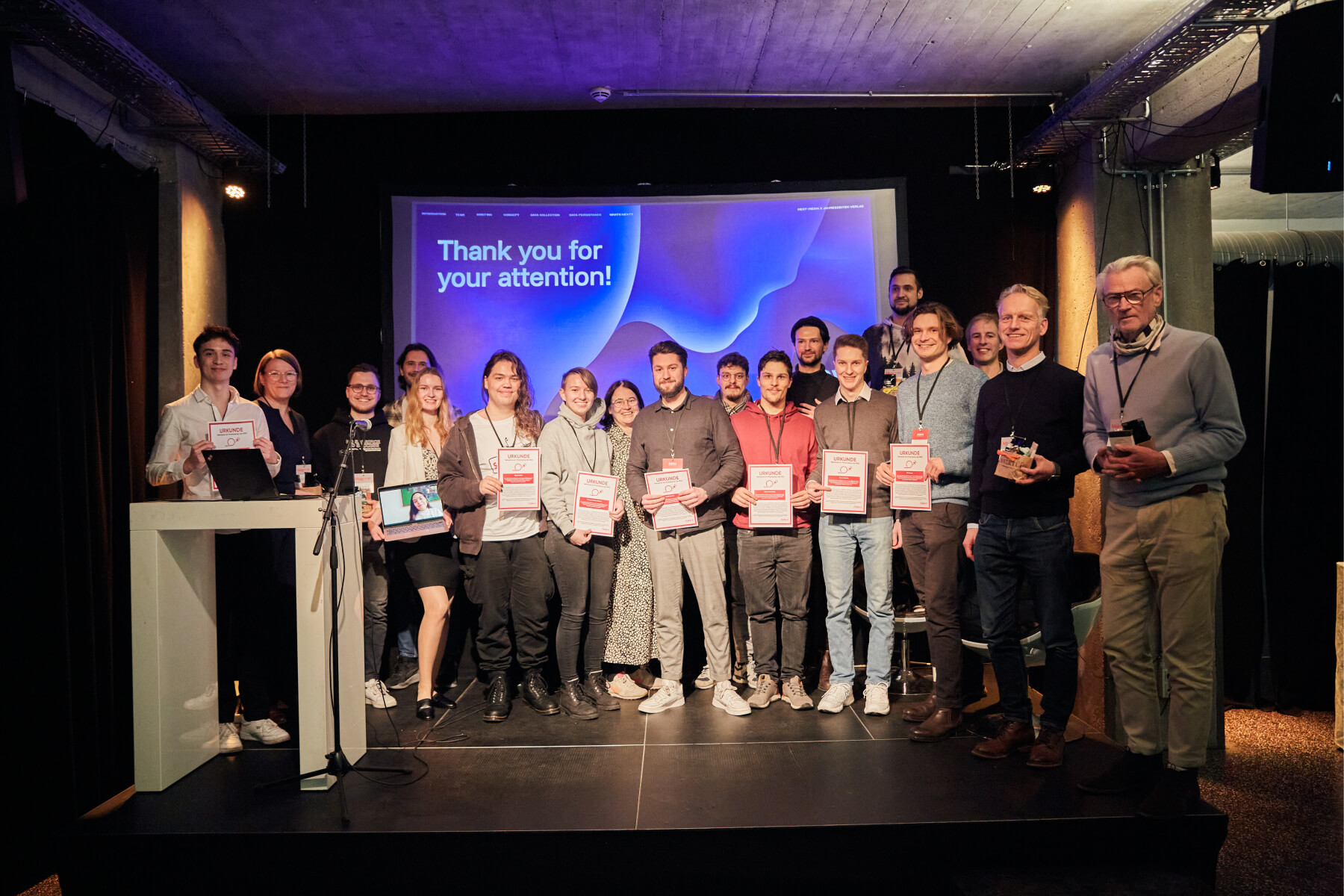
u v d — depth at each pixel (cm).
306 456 401
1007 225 459
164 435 339
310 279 463
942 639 326
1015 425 298
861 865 251
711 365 456
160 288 414
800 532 362
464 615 431
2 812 287
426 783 287
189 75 416
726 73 421
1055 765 289
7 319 293
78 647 325
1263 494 466
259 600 335
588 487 354
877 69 418
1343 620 391
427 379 386
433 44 386
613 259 457
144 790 284
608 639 386
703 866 250
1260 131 280
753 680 379
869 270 452
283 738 334
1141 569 265
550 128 469
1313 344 462
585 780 287
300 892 253
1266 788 348
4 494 289
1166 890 238
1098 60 408
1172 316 400
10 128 278
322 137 467
